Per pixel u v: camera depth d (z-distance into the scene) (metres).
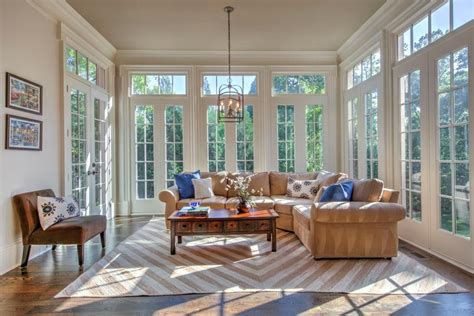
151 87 5.68
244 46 5.31
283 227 4.27
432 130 3.27
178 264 3.05
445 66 3.07
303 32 4.73
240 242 3.79
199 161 5.63
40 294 2.42
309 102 5.72
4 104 2.94
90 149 4.68
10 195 3.01
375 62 4.52
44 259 3.23
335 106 5.70
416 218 3.62
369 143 4.68
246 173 5.11
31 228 3.02
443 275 2.70
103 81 5.26
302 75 5.77
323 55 5.67
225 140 5.66
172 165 5.67
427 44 3.36
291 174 5.04
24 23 3.23
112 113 5.44
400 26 3.81
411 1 3.52
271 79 5.67
